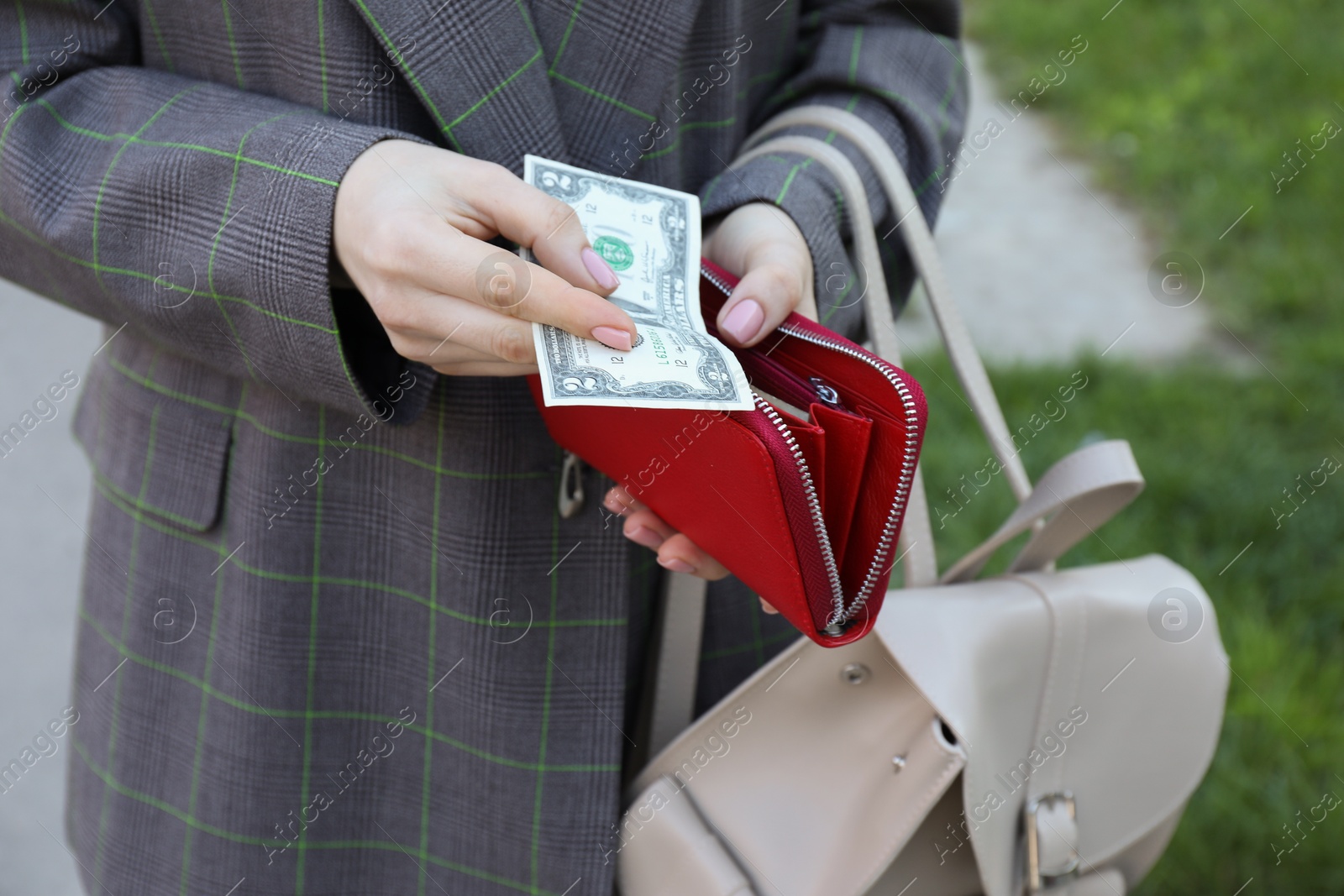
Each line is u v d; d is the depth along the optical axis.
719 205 1.11
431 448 1.06
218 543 1.13
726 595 1.29
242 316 0.95
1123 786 1.18
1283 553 2.73
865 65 1.26
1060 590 1.13
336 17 0.95
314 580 1.10
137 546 1.19
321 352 0.92
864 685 1.10
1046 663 1.12
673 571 1.11
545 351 0.82
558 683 1.11
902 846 1.04
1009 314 3.85
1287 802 2.14
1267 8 5.54
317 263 0.88
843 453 0.91
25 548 2.97
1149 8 5.71
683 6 1.00
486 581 1.07
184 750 1.18
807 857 1.09
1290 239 4.00
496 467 1.06
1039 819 1.13
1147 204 4.44
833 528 0.96
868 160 1.21
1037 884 1.14
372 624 1.13
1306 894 2.02
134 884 1.24
